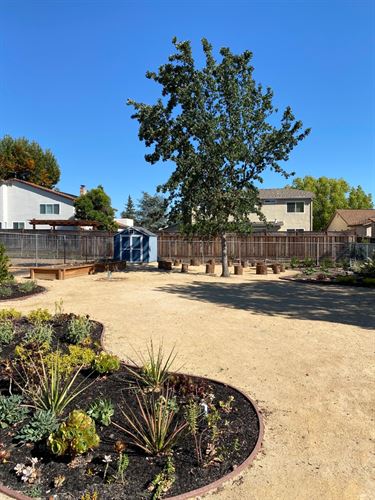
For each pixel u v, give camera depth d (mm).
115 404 3795
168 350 5883
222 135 15852
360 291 12719
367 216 41531
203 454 3018
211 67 16250
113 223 38031
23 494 2564
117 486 2635
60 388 3982
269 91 16344
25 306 9406
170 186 16578
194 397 3947
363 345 6258
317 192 57219
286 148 16391
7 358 4770
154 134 16625
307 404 4078
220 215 16438
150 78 16719
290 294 11969
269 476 2854
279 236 26172
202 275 17859
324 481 2814
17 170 45250
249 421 3605
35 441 3113
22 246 28172
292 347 6121
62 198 36562
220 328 7336
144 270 20266
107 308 9195
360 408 3998
